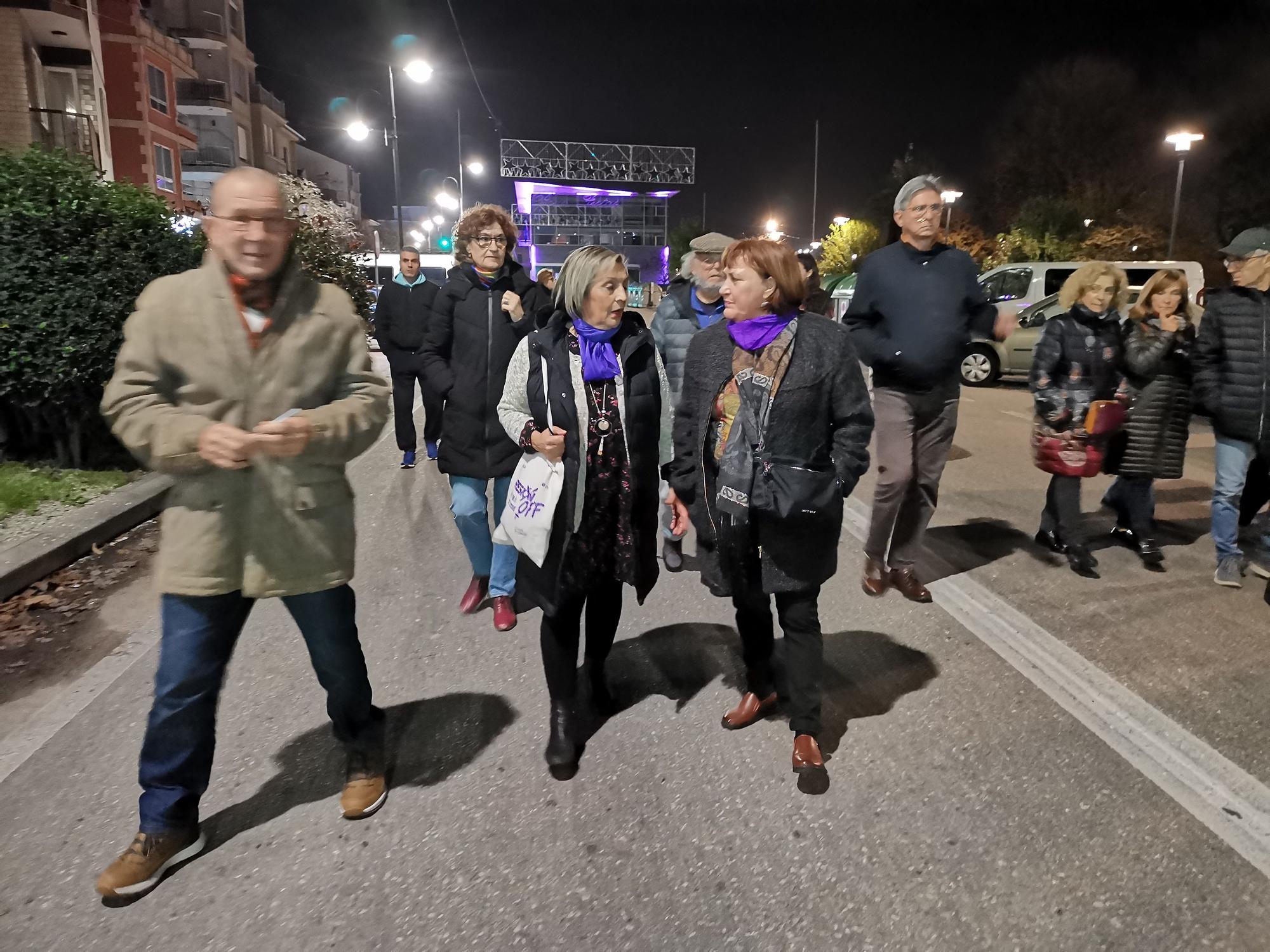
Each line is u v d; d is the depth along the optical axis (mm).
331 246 16812
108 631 4406
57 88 21859
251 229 2271
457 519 4434
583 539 3057
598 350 3031
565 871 2604
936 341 4316
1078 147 34000
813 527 2902
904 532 4691
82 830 2811
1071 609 4566
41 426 7078
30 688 3811
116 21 25906
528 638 4273
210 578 2402
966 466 8133
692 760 3184
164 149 28391
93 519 5754
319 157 64312
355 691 2797
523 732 3391
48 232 6461
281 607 4625
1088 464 4867
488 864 2635
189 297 2311
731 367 2986
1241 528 5871
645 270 74000
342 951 2301
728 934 2355
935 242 4453
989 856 2658
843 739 3312
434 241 53812
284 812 2891
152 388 2303
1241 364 4605
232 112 39156
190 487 2393
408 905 2469
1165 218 30750
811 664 3016
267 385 2383
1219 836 2738
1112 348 4910
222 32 38375
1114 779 3043
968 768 3121
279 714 3525
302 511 2480
